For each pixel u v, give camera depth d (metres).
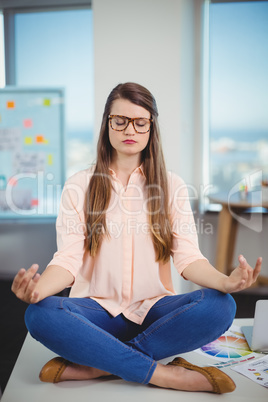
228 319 1.44
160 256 1.61
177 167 2.71
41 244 3.96
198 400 1.35
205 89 3.70
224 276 1.44
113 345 1.38
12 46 4.02
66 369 1.46
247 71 3.66
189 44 3.11
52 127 3.94
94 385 1.45
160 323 1.44
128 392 1.40
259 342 1.66
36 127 3.95
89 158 3.96
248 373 1.50
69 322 1.37
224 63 3.68
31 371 1.55
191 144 3.36
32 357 1.66
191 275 1.54
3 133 3.96
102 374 1.48
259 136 3.68
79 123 3.96
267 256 3.56
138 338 1.47
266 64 3.63
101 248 1.61
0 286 3.42
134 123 1.56
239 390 1.40
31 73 4.02
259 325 1.64
